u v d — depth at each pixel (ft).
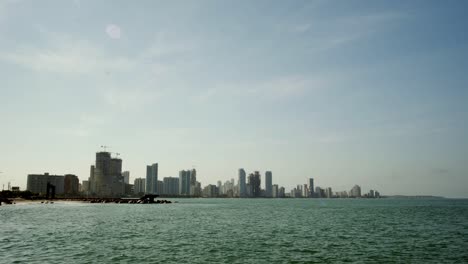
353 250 131.03
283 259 114.32
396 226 221.46
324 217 308.60
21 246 132.87
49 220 245.65
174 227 208.74
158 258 113.80
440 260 113.70
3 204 526.16
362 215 339.98
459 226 221.66
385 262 110.42
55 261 107.14
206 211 408.67
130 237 161.38
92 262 106.42
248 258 115.44
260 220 269.85
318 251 128.57
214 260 111.96
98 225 214.69
